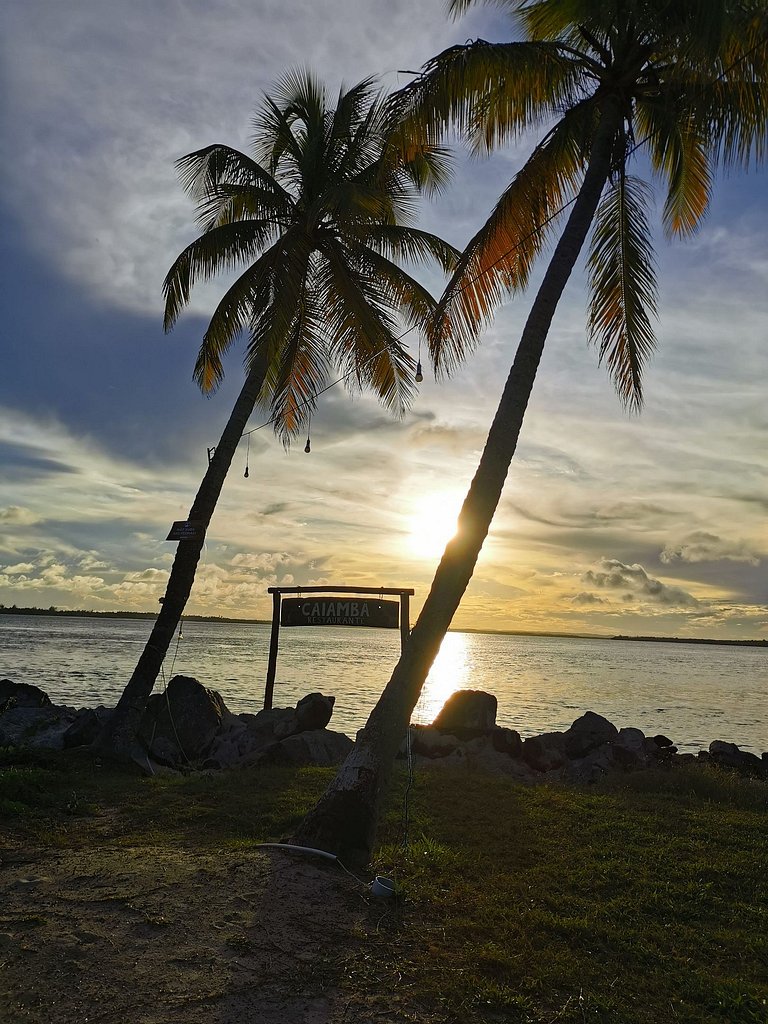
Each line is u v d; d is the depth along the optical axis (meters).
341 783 6.49
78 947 4.42
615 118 8.60
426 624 6.97
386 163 9.31
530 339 7.57
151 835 6.89
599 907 5.71
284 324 11.34
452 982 4.45
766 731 24.94
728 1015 4.34
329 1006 4.09
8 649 52.28
